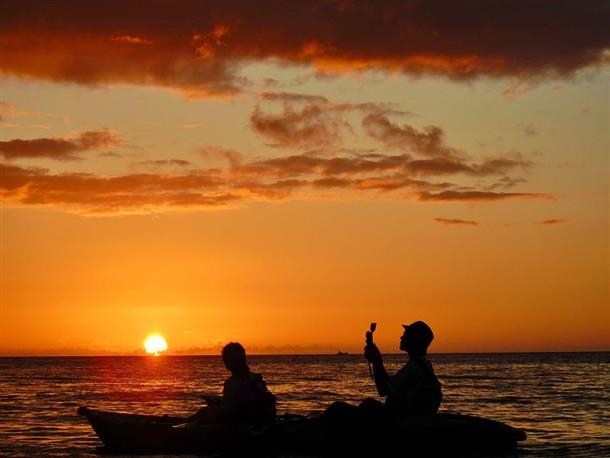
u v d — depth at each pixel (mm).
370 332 13180
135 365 145500
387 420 13023
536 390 42094
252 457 13656
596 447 15227
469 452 13148
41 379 64938
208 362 186750
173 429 14117
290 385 51438
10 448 15414
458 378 63625
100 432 14695
